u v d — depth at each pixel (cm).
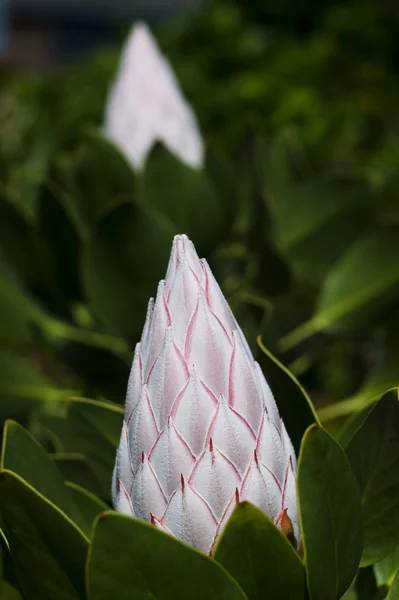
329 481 69
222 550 67
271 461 69
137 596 66
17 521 69
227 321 70
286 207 120
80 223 113
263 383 71
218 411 69
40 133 184
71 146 141
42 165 162
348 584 71
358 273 108
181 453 69
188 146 117
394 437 74
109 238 100
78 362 102
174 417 69
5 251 111
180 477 69
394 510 74
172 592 66
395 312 106
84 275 102
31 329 114
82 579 70
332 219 120
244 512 66
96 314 106
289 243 121
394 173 150
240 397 69
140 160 115
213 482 69
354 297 107
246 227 117
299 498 68
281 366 77
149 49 117
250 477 69
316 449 68
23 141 190
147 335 71
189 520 69
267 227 109
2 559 77
